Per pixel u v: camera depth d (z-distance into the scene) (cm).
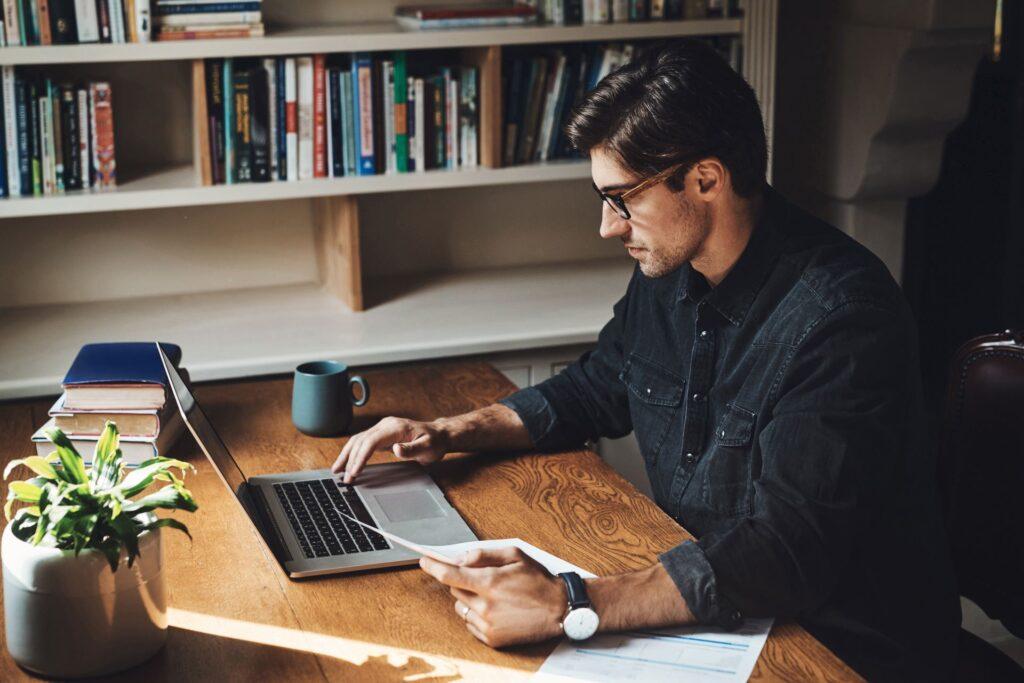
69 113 240
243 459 178
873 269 147
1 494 163
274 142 251
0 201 233
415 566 145
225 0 239
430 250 303
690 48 145
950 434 174
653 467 173
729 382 156
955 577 161
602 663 123
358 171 258
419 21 253
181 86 274
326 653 125
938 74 268
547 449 182
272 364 237
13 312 271
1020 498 165
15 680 120
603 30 260
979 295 341
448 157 265
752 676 120
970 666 166
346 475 168
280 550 147
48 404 204
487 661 123
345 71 252
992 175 329
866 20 280
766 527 134
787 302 149
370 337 251
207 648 126
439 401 203
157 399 174
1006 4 314
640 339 177
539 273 304
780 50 306
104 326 260
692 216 148
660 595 129
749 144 145
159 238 281
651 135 141
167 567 144
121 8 234
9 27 230
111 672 121
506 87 265
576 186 311
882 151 280
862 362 139
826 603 145
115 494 120
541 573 131
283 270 294
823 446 136
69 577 117
